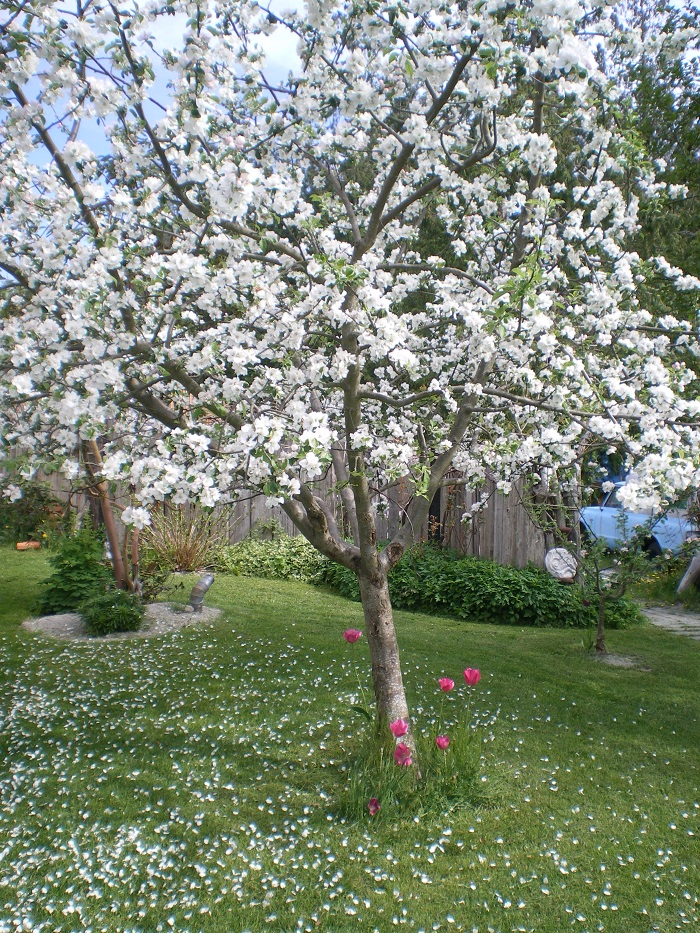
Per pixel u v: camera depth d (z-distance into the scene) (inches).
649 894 114.8
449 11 137.3
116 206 139.0
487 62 124.6
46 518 436.1
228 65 152.4
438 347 208.2
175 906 108.3
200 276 128.3
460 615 313.7
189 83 145.1
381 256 191.6
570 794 147.3
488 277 207.0
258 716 183.0
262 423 116.8
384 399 145.9
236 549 413.1
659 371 143.7
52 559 295.4
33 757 159.2
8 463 120.0
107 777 150.0
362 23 143.3
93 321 123.4
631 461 133.3
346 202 169.0
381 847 126.3
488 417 204.4
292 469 122.6
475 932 104.7
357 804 136.1
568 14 127.0
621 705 201.2
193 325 140.9
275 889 113.8
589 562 261.3
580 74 135.3
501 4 122.7
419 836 129.9
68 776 150.5
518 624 305.9
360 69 145.6
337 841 127.2
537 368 161.0
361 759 149.8
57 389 122.8
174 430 140.6
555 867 121.3
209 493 115.5
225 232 152.7
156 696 197.0
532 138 160.2
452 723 180.5
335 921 106.7
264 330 145.7
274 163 172.2
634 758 165.6
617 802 144.6
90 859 119.1
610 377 153.3
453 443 161.6
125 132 147.6
